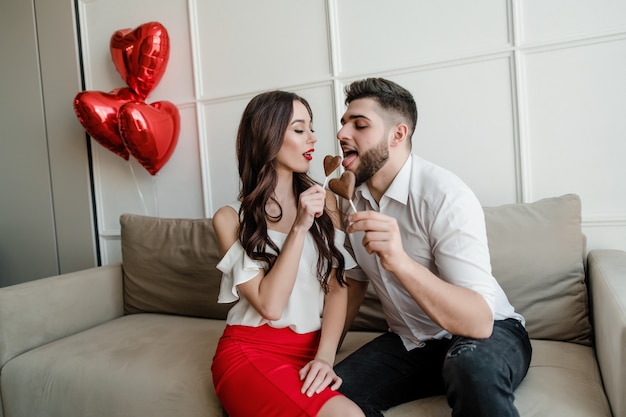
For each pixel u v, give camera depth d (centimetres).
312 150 129
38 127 266
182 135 232
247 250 118
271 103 123
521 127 167
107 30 246
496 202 175
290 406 100
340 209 145
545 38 163
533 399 102
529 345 116
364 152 120
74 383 143
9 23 266
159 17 233
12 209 278
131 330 174
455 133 179
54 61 258
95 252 257
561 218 144
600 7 157
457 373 94
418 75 182
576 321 137
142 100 224
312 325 125
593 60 159
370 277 131
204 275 186
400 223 124
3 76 272
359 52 191
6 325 158
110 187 252
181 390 128
